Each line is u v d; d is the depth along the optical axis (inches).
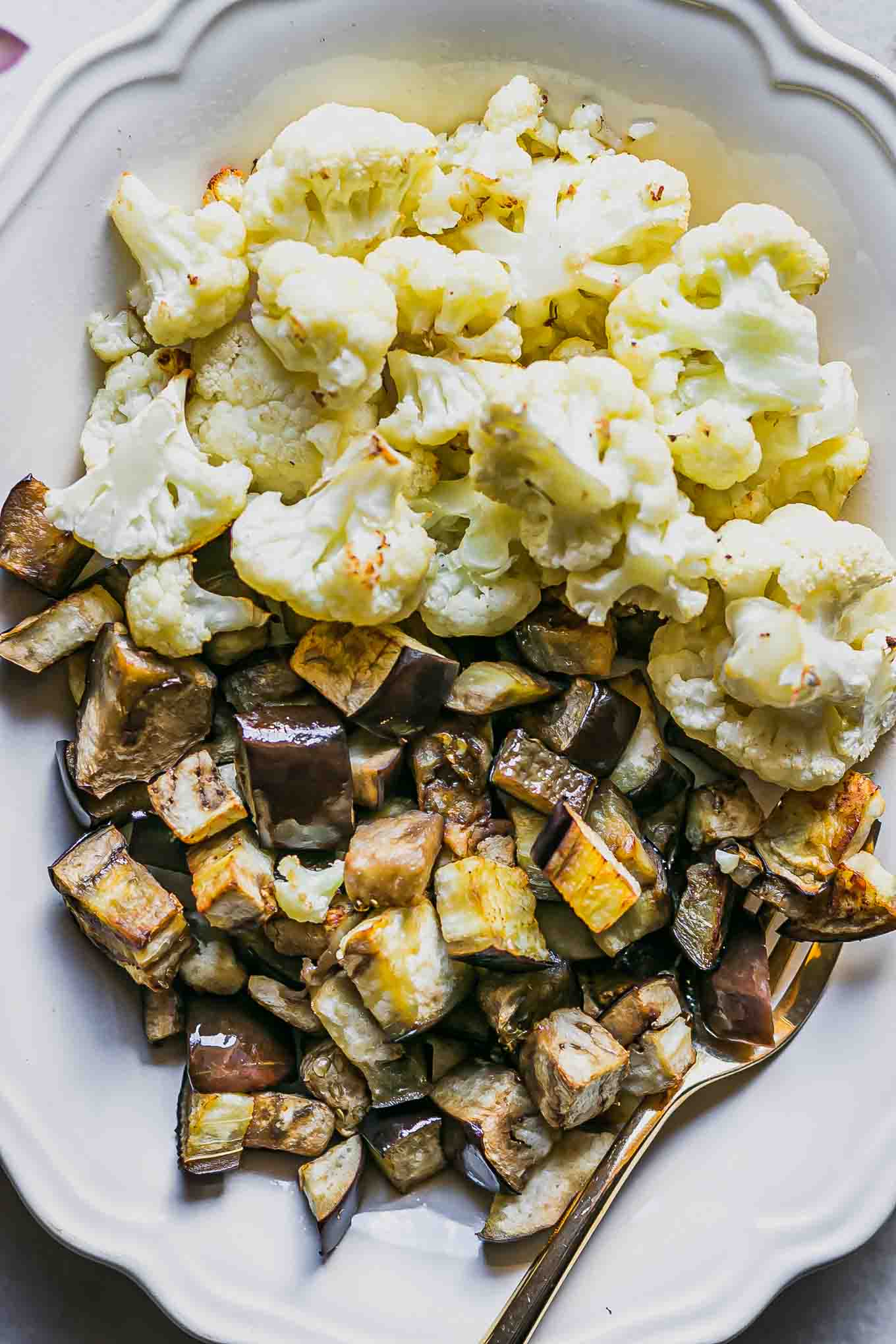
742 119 17.2
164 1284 17.0
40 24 19.3
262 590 16.7
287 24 16.7
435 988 17.1
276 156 16.7
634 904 17.2
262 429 16.9
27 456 17.2
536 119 17.3
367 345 16.2
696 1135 17.8
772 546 16.6
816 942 17.8
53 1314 19.2
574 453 15.9
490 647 18.0
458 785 17.5
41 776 17.6
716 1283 17.3
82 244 17.0
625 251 17.3
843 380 17.3
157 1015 17.7
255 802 16.9
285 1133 17.4
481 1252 17.5
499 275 16.7
